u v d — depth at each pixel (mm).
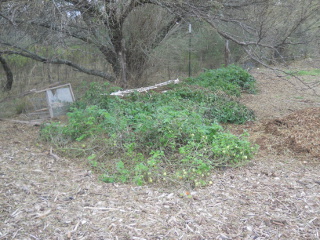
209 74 10625
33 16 7582
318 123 5871
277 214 3482
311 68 13227
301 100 9016
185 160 4285
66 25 7145
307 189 4000
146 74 10352
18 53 8758
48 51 9945
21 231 3168
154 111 6328
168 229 3211
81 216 3420
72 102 7883
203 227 3250
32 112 8094
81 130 5809
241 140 5062
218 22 8289
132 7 8438
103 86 8633
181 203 3689
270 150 5238
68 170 4621
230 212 3516
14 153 5191
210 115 6777
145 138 5223
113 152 5137
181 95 7945
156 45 10273
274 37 6684
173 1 7875
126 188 4055
